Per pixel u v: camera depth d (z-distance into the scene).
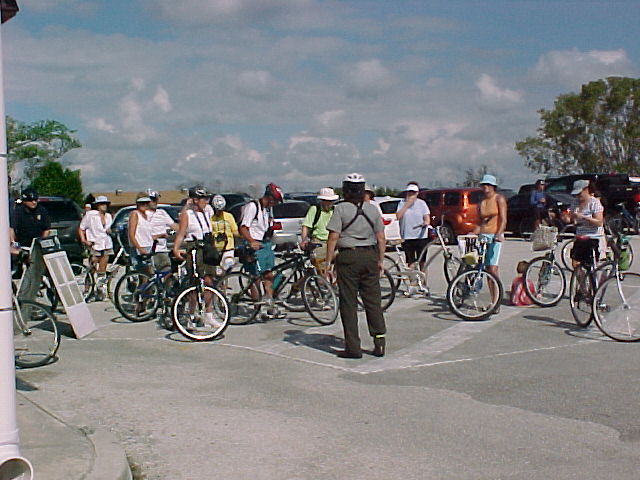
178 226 11.48
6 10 5.23
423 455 5.49
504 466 5.24
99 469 4.98
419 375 7.80
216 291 9.80
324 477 5.10
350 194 8.56
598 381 7.40
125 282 11.27
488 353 8.72
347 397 7.05
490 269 11.13
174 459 5.50
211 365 8.42
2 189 4.57
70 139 54.69
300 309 11.67
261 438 5.93
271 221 11.21
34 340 8.48
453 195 23.61
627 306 9.18
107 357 8.86
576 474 5.07
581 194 10.78
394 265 12.92
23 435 5.74
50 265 9.60
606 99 57.28
